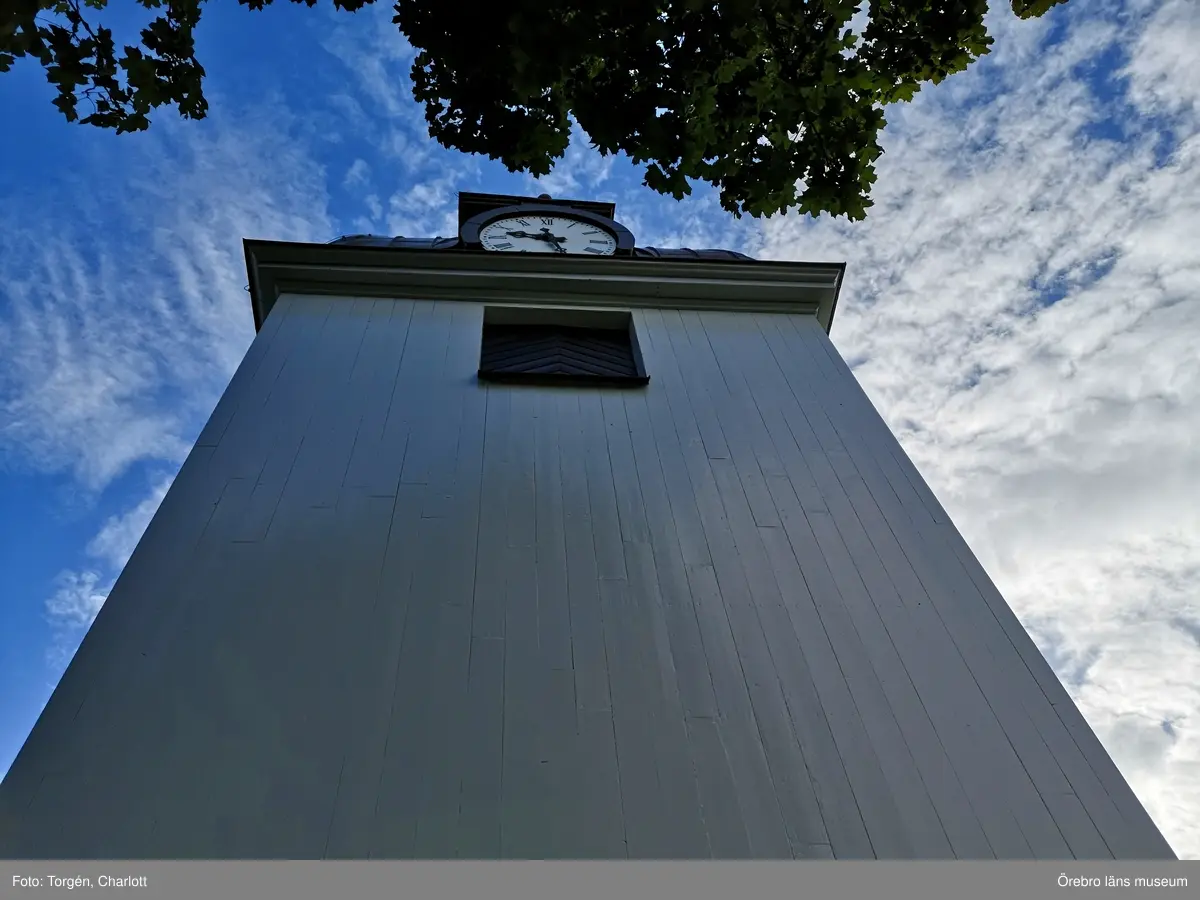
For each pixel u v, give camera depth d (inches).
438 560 221.9
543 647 199.2
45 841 151.9
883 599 221.3
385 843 155.6
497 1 216.5
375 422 275.0
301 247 359.3
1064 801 173.6
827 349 342.3
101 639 191.0
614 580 220.2
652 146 222.4
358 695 183.8
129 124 226.8
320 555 220.7
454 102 236.4
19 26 204.5
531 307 359.6
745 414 295.9
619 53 213.8
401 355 315.6
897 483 265.1
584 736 178.5
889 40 236.7
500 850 155.8
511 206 428.1
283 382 291.6
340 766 168.9
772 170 233.5
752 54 224.7
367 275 358.3
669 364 325.1
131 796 160.6
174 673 184.9
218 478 244.5
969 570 232.4
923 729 187.2
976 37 235.5
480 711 182.2
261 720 176.9
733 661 199.9
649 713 185.0
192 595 205.0
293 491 242.2
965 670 202.4
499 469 258.4
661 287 368.5
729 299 371.9
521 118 237.8
